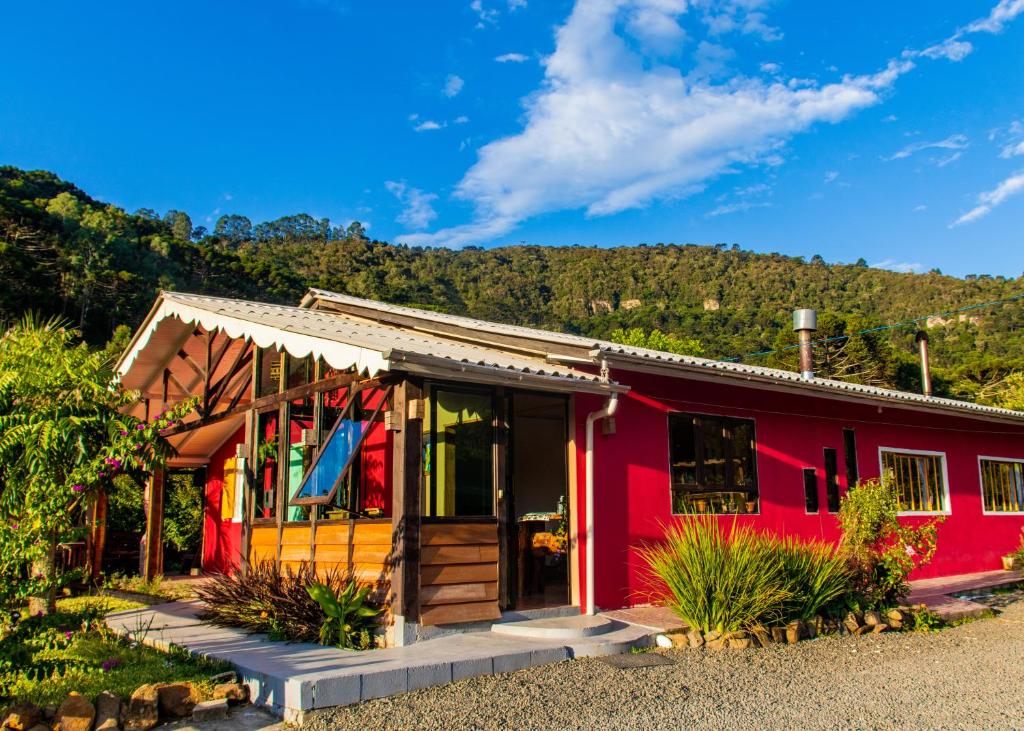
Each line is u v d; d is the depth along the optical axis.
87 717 5.14
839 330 43.88
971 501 14.99
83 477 6.80
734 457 11.03
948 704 5.88
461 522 7.70
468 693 5.89
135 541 15.34
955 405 14.21
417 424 7.40
